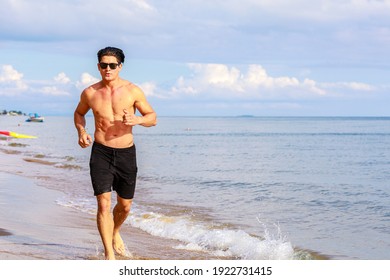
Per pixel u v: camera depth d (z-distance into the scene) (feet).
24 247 25.63
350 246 32.71
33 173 69.56
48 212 38.45
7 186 52.85
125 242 30.50
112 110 22.94
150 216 39.75
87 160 98.12
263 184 67.51
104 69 22.82
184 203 48.75
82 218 36.94
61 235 29.78
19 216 35.55
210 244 31.22
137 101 23.31
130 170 23.56
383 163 106.63
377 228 38.58
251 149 156.15
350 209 47.60
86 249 26.55
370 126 482.28
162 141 208.54
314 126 487.20
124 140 23.13
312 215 43.96
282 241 33.09
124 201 24.27
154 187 61.77
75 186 56.29
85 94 23.40
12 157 100.89
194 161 108.58
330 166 98.89
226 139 228.63
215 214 42.78
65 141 185.98
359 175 82.12
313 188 63.93
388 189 63.57
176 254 28.12
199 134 290.56
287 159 117.19
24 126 398.21
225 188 62.49
